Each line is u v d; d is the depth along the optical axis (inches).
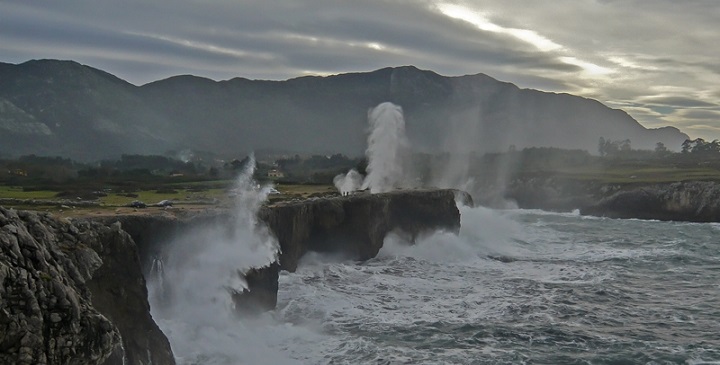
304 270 1544.0
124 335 746.8
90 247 737.6
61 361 590.9
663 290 1523.1
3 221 625.0
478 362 967.0
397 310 1255.5
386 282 1503.4
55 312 596.1
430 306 1295.5
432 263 1802.4
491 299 1374.3
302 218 1581.0
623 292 1483.8
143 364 754.8
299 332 1080.8
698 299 1430.9
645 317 1264.8
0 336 551.2
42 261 617.0
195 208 1300.4
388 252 1881.2
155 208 1243.8
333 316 1191.6
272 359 947.3
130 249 806.5
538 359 995.3
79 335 607.8
